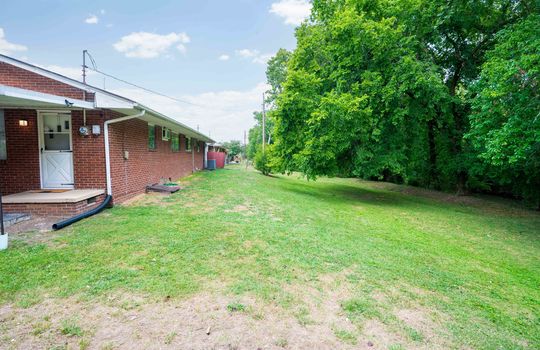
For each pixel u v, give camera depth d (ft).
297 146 43.11
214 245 15.07
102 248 13.80
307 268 13.00
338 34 37.91
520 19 34.99
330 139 36.40
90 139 23.07
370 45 36.86
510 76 23.02
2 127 22.15
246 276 11.64
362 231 21.56
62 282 10.30
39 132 22.63
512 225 28.37
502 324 9.85
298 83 41.16
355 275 12.69
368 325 8.90
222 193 33.96
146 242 14.94
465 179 50.11
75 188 23.22
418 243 19.57
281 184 51.62
